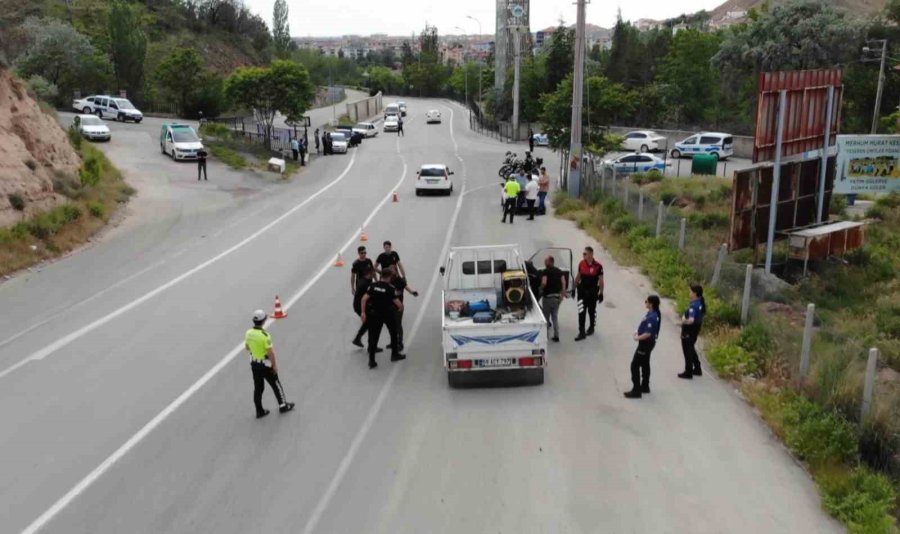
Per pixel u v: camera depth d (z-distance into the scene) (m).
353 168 46.28
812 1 55.44
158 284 19.39
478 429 11.05
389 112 85.56
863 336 16.61
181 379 13.20
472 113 93.94
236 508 9.12
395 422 11.36
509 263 15.09
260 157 46.09
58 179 26.59
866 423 10.13
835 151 23.47
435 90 145.25
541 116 38.00
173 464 10.20
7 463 10.30
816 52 53.47
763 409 11.32
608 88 37.44
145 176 36.38
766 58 55.12
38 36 66.06
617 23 84.56
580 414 11.45
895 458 9.72
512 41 90.06
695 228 25.02
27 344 15.02
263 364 11.47
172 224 27.19
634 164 41.59
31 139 26.47
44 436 11.09
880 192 30.78
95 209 26.41
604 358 13.78
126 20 70.88
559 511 8.88
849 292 20.73
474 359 12.27
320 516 8.91
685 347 12.61
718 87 66.88
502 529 8.55
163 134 43.69
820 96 21.80
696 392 12.20
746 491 9.26
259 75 49.16
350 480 9.70
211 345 14.90
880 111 55.62
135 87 71.06
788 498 9.11
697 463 9.92
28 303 17.75
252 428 11.26
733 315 14.98
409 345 14.79
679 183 33.84
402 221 28.06
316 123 80.31
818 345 13.27
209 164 41.41
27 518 8.98
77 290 18.83
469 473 9.80
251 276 20.19
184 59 67.31
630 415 11.38
